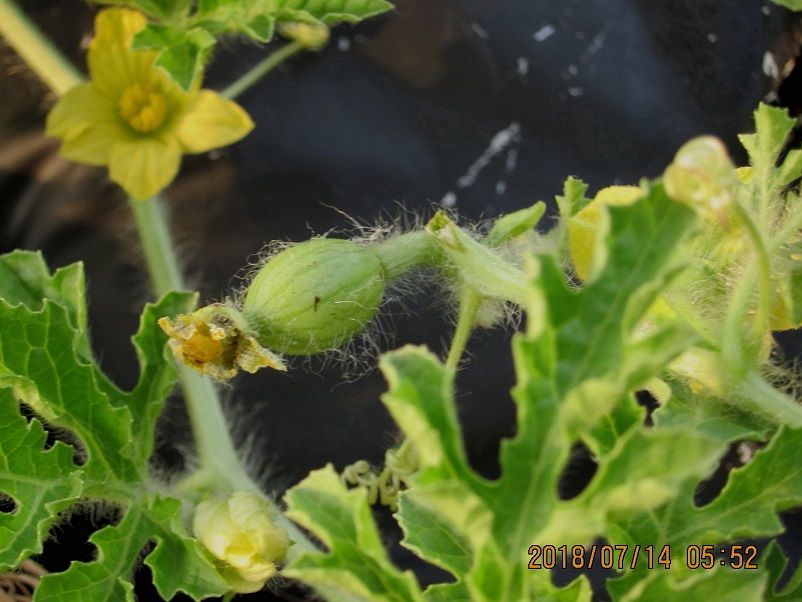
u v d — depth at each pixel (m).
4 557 0.20
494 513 0.15
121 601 0.21
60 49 0.26
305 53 0.26
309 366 0.26
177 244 0.26
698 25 0.27
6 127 0.26
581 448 0.25
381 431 0.26
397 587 0.16
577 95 0.27
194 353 0.21
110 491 0.21
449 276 0.22
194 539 0.21
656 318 0.19
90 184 0.26
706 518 0.19
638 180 0.27
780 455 0.18
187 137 0.25
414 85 0.27
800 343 0.26
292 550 0.22
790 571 0.25
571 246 0.22
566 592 0.18
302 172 0.26
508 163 0.27
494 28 0.27
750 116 0.27
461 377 0.26
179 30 0.22
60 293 0.22
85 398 0.21
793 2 0.21
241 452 0.25
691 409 0.19
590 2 0.27
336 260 0.21
